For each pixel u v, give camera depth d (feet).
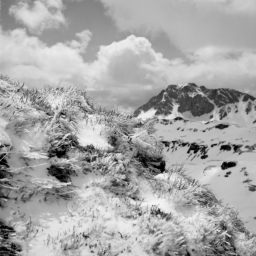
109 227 14.99
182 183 21.90
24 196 15.06
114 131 24.77
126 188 19.16
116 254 13.44
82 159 19.79
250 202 153.58
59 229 14.11
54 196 16.14
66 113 24.02
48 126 19.21
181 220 17.44
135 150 24.11
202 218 17.53
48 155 18.01
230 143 553.64
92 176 18.95
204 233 16.22
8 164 15.71
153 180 21.85
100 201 16.92
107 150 22.15
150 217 16.61
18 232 13.03
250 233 21.71
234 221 21.03
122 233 14.82
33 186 15.64
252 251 18.08
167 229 15.60
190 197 19.61
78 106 26.99
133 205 17.62
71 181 17.76
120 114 28.30
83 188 17.74
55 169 17.60
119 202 17.49
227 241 17.69
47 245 12.89
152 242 14.51
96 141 23.08
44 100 23.89
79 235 13.98
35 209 14.83
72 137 21.09
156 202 19.02
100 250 13.41
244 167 199.31
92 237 14.06
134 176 21.20
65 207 15.79
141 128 27.81
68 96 27.04
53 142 18.62
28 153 16.35
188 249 15.19
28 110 19.58
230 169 203.92
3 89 20.74
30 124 18.81
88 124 24.84
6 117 17.92
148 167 23.99
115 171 19.66
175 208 18.63
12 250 11.94
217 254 15.94
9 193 14.82
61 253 12.67
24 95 21.77
